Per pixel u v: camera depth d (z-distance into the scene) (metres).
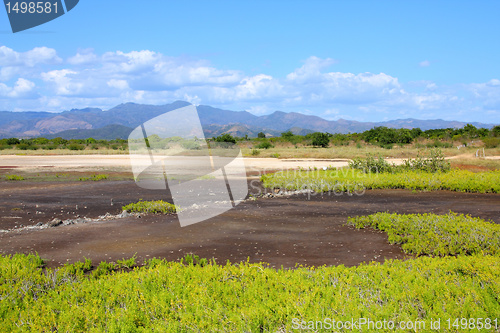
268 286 4.74
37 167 24.39
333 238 8.23
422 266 5.45
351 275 5.12
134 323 3.90
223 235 8.50
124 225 9.49
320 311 3.87
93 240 8.20
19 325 3.92
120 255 7.22
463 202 12.06
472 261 5.50
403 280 4.75
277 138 60.78
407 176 16.33
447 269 5.25
